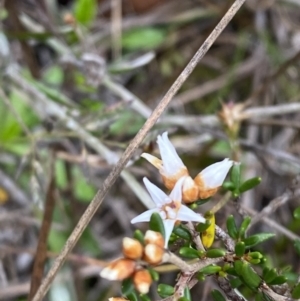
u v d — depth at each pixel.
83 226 0.18
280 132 0.34
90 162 0.29
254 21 0.36
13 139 0.29
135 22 0.36
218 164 0.17
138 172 0.28
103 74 0.30
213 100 0.35
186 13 0.36
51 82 0.34
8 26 0.32
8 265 0.30
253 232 0.29
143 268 0.15
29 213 0.29
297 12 0.37
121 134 0.31
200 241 0.17
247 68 0.36
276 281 0.17
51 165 0.28
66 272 0.28
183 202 0.17
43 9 0.31
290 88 0.35
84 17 0.33
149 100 0.33
